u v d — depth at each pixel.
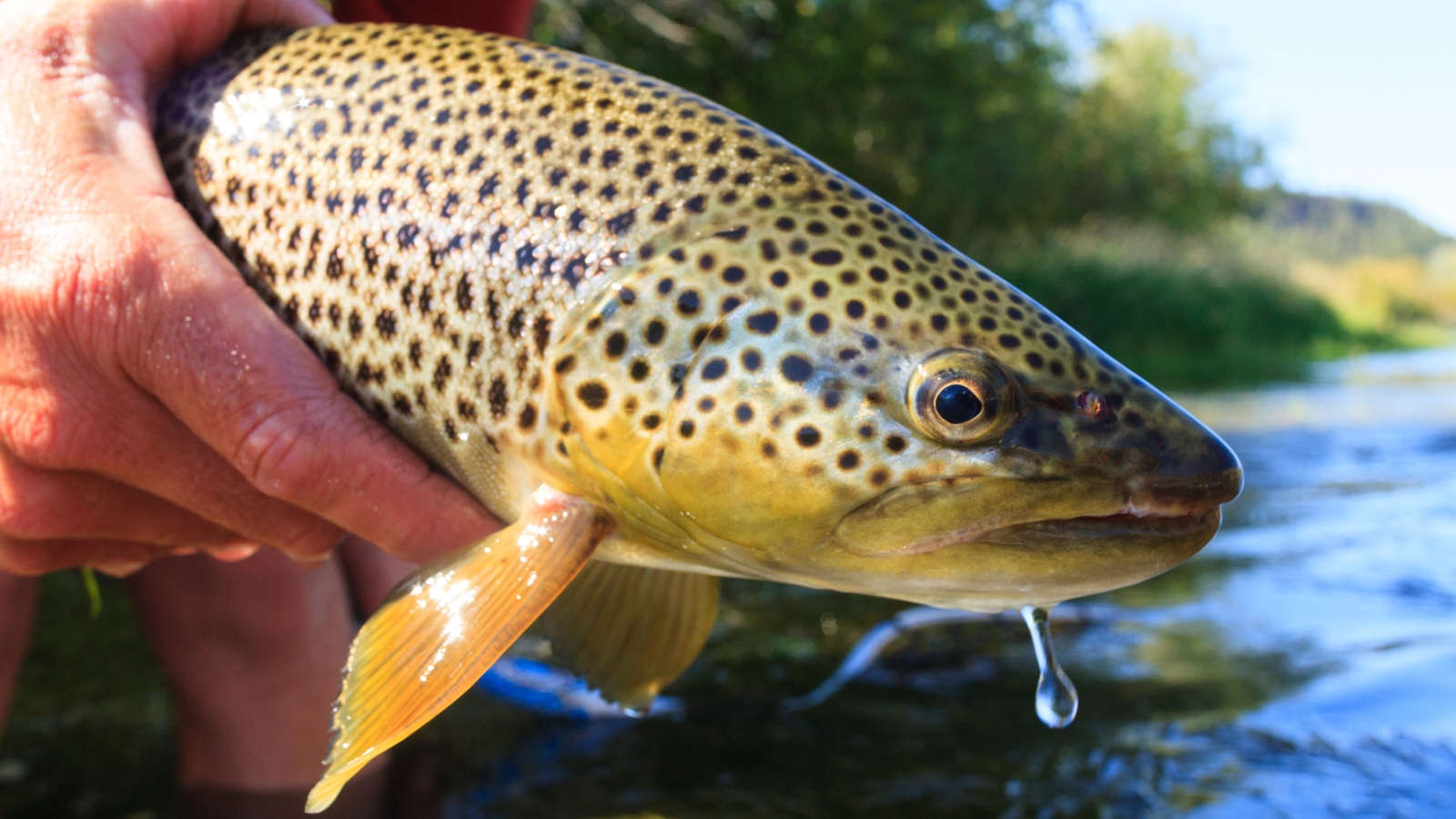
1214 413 1.49
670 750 0.35
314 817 0.31
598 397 0.21
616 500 0.21
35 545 0.24
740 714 0.38
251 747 0.33
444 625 0.20
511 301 0.21
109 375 0.21
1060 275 2.63
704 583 0.25
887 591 0.21
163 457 0.22
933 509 0.20
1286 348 3.12
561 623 0.26
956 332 0.20
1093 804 0.31
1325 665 0.41
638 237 0.21
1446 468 0.96
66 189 0.21
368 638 0.21
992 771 0.33
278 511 0.23
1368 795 0.30
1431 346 4.70
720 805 0.31
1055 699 0.23
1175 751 0.34
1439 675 0.39
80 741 0.36
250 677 0.33
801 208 0.21
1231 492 0.20
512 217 0.21
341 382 0.22
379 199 0.22
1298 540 0.65
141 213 0.21
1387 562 0.58
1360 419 1.40
